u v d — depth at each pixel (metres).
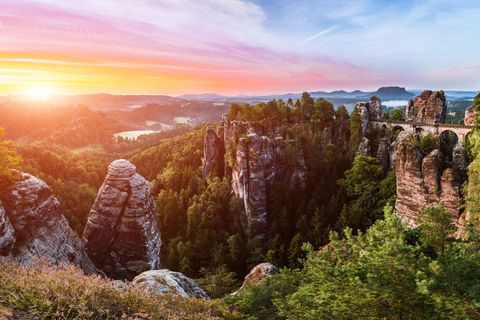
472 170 45.03
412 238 20.44
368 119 102.31
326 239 71.38
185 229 90.38
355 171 85.38
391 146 88.06
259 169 88.12
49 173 125.56
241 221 89.69
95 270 40.91
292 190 92.81
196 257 79.44
